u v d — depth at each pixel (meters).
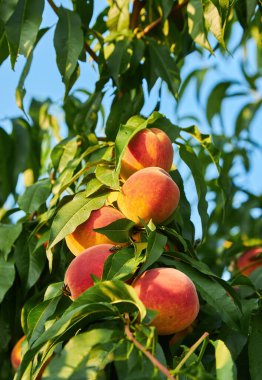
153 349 1.55
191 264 1.97
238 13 2.65
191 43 2.89
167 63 2.65
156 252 1.83
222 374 1.60
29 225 2.56
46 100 3.45
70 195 2.12
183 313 1.77
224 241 3.27
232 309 1.92
